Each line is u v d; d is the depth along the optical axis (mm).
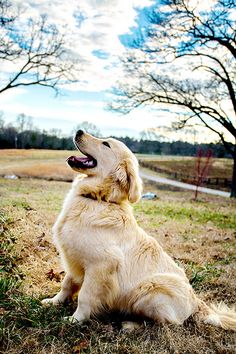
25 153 18562
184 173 15312
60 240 1153
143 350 959
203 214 3793
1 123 27500
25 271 1460
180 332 1062
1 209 2275
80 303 1104
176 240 2383
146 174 14227
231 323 1145
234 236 2684
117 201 1233
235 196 7289
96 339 993
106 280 1103
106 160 1254
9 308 1117
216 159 21750
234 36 5875
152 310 1112
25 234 1852
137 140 32344
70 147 27703
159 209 3900
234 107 6574
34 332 996
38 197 3783
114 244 1126
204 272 1673
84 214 1146
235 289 1512
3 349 918
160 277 1155
